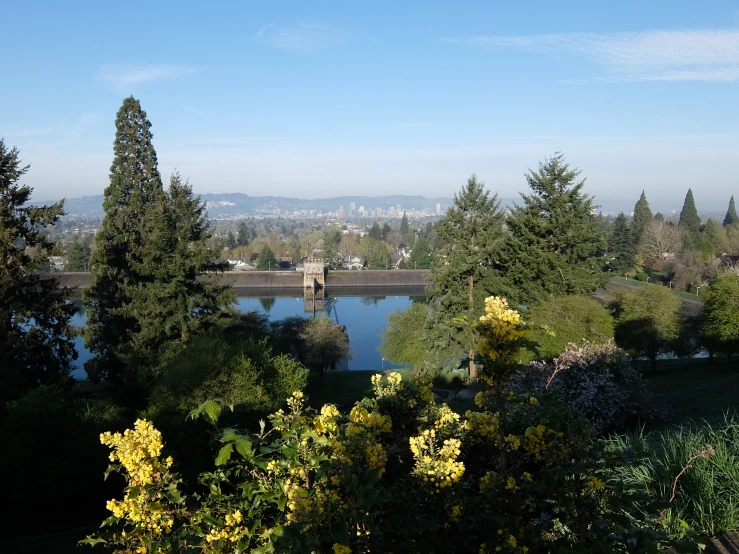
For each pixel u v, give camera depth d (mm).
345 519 3678
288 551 3564
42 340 25469
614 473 6043
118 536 4258
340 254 134625
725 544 5203
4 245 23953
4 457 15883
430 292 30453
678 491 5918
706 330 33656
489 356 4766
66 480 16781
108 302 30547
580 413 4336
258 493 4328
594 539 3771
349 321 74438
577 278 31219
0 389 19266
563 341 25906
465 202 29594
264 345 22875
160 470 4254
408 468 5176
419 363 34250
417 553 4086
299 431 4785
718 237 78500
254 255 142125
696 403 20438
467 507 4520
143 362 26797
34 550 14539
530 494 4676
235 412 18172
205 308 29016
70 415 17484
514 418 5391
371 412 5738
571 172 32312
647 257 79625
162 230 26828
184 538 4227
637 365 37156
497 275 30422
